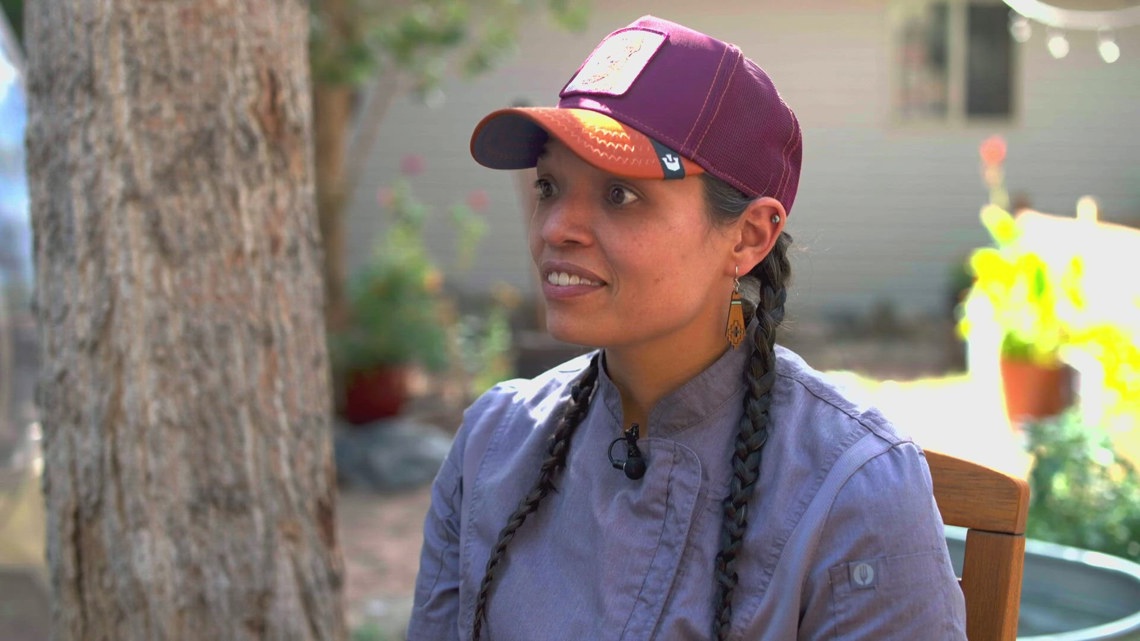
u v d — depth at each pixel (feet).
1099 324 15.40
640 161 3.92
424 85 22.88
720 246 4.19
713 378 4.27
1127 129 36.50
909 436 4.21
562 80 35.83
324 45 19.97
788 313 4.72
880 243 36.96
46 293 7.03
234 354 7.00
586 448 4.50
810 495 4.07
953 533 6.82
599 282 4.11
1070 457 10.75
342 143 22.24
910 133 36.65
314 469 7.36
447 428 23.41
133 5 6.72
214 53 6.86
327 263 22.08
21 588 12.26
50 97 6.90
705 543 4.17
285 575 7.17
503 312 30.91
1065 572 6.75
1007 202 36.60
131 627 6.97
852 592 3.95
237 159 6.97
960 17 36.29
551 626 4.29
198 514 6.96
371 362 21.45
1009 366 16.63
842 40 36.32
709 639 4.06
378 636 12.61
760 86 4.23
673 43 4.16
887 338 33.63
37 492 12.53
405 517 18.70
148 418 6.87
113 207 6.78
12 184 13.32
